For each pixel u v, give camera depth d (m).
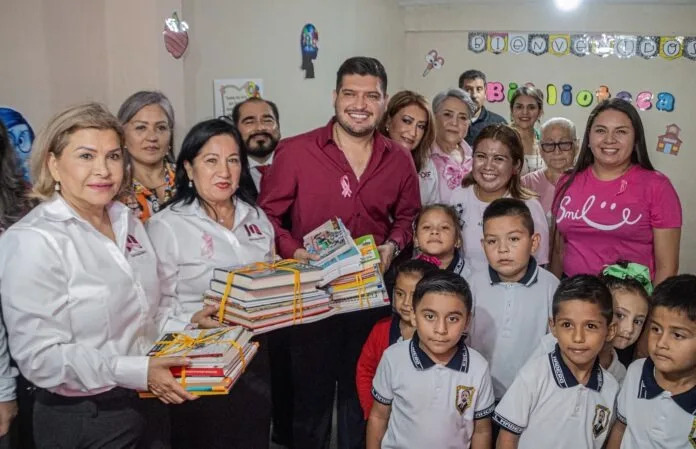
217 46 3.71
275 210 2.54
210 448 2.27
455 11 6.17
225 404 2.26
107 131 1.71
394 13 6.07
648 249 2.44
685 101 5.92
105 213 1.85
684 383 1.78
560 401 1.92
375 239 2.64
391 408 2.16
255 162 3.35
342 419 2.62
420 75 6.45
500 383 2.24
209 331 1.91
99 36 3.11
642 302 2.10
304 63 4.59
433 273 2.05
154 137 2.53
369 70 2.43
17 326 1.60
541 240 2.57
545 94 6.16
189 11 3.45
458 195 2.72
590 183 2.49
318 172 2.51
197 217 2.18
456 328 1.98
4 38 2.60
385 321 2.38
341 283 2.22
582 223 2.49
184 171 2.20
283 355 2.68
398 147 2.67
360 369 2.38
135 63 3.15
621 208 2.41
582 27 5.94
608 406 1.93
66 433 1.73
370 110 2.44
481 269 2.32
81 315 1.68
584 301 1.86
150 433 1.88
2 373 1.80
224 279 2.04
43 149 1.70
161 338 1.88
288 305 2.04
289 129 4.51
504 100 6.26
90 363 1.64
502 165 2.54
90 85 3.06
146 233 1.98
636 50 5.92
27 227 1.63
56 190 1.72
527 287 2.23
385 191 2.60
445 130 3.33
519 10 6.04
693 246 6.12
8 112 2.60
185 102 3.43
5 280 1.61
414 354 2.06
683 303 1.72
